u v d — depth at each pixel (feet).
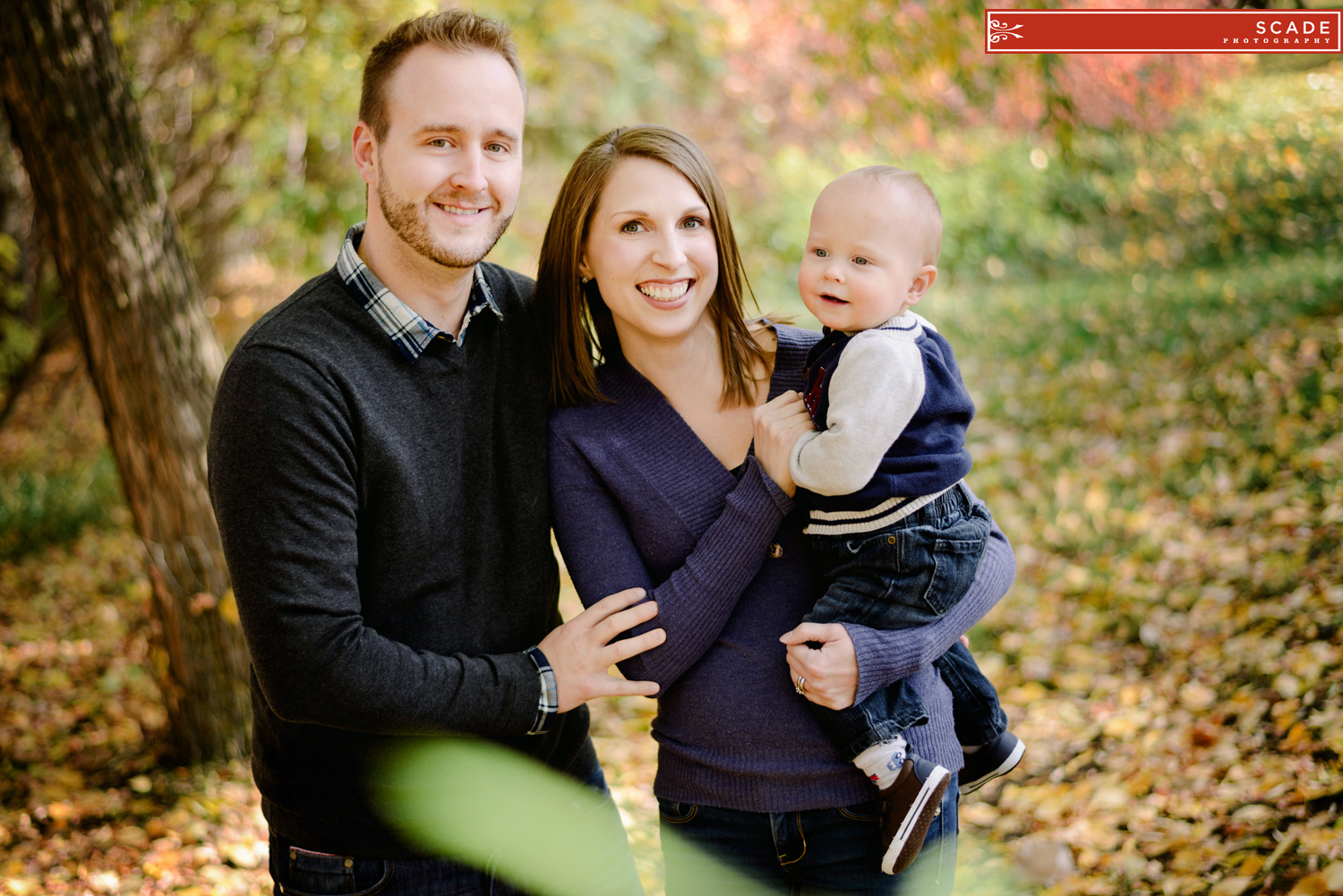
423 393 5.65
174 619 12.56
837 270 5.87
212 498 5.31
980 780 6.82
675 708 6.02
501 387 6.09
